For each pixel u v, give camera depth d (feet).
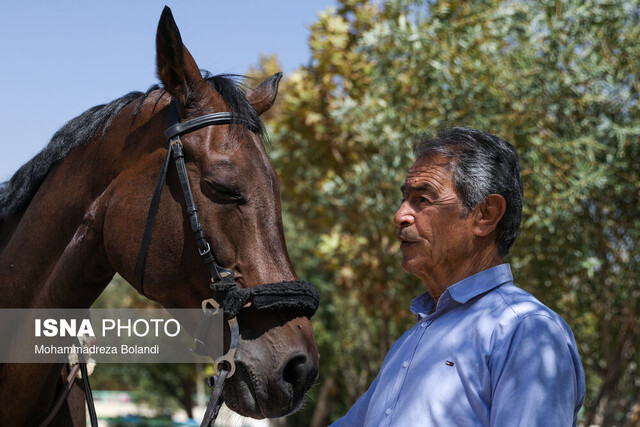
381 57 23.95
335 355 43.27
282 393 6.36
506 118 20.03
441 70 21.06
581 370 5.24
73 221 7.65
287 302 6.53
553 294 22.04
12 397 7.80
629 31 19.69
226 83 7.47
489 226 5.61
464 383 5.22
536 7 20.16
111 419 66.80
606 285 22.63
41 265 7.75
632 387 26.45
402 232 5.83
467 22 22.36
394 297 26.96
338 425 6.71
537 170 18.90
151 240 6.98
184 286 6.95
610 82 19.01
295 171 30.71
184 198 6.89
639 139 19.39
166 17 7.00
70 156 7.87
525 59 20.02
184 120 7.13
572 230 20.79
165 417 79.56
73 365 8.08
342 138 27.40
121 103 7.85
